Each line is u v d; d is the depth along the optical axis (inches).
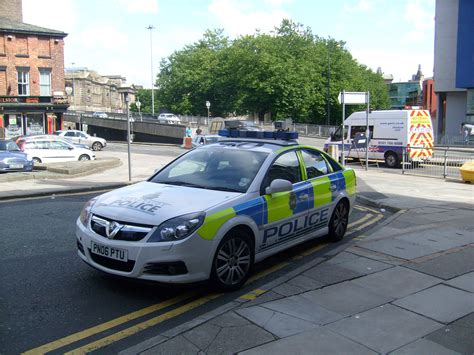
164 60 3257.9
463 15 1521.9
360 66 3243.1
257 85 2326.5
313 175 263.6
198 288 205.6
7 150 731.4
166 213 185.2
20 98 1590.8
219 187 218.2
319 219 264.4
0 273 220.5
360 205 446.3
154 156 1162.6
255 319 164.4
